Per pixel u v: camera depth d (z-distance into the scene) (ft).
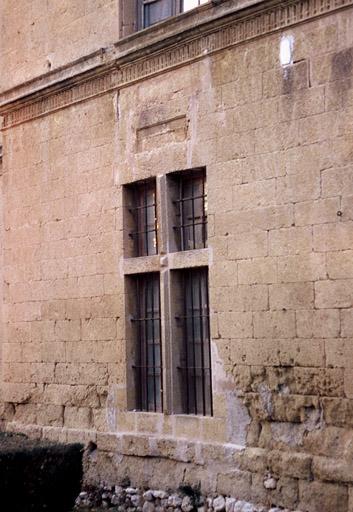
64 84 43.04
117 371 39.68
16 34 47.60
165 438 36.81
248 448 33.60
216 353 35.06
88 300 41.47
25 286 45.55
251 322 33.73
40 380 44.14
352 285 30.30
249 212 34.01
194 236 37.27
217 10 35.47
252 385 33.63
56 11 44.83
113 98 40.68
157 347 38.65
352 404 30.04
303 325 31.86
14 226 46.62
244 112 34.42
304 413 31.81
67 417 42.34
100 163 41.24
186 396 37.14
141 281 39.63
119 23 40.68
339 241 30.78
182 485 35.91
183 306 37.55
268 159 33.40
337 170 31.01
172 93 37.63
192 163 36.45
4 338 46.78
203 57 36.19
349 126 30.73
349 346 30.27
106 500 39.22
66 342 42.65
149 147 38.68
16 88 46.32
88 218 41.75
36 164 45.27
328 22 31.63
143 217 39.78
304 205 32.04
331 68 31.45
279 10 33.17
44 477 33.14
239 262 34.30
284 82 33.01
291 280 32.32
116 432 39.47
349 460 29.99
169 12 39.58
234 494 33.83
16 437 37.29
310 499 31.24
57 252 43.52
